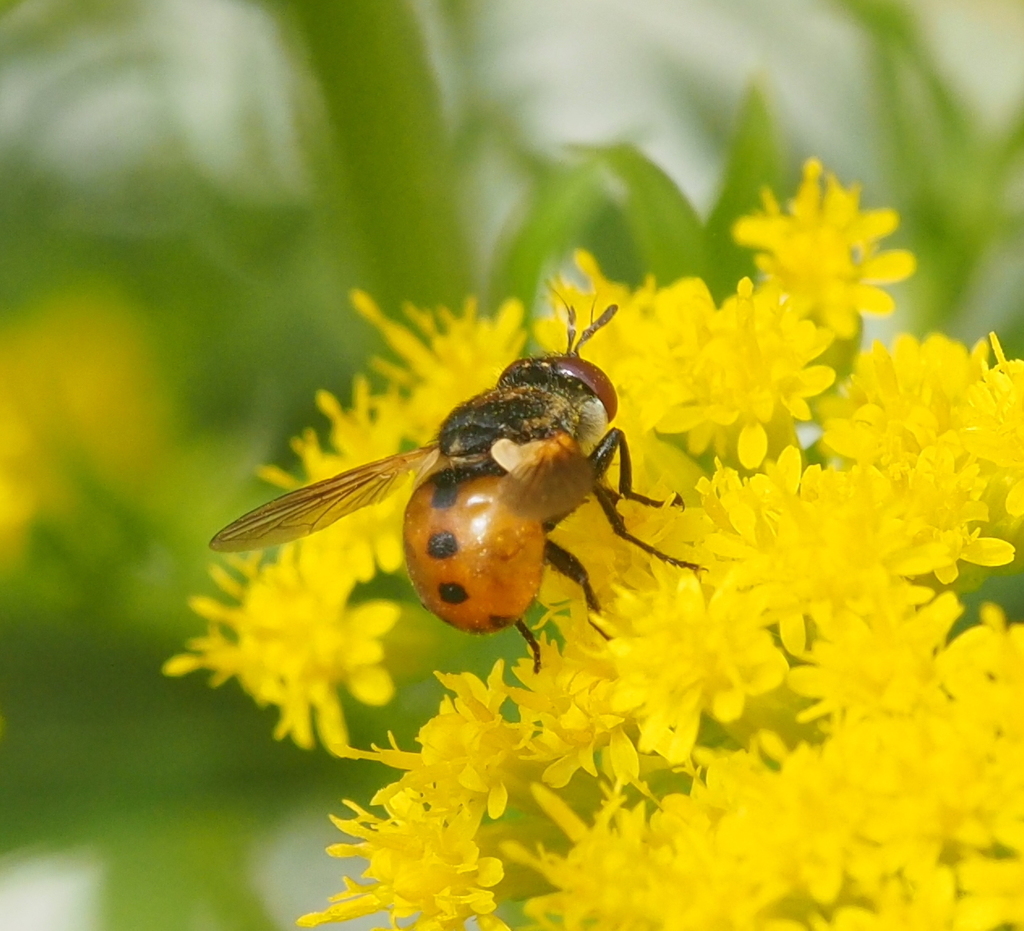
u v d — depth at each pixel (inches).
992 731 6.5
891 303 7.0
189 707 7.3
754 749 6.6
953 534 6.7
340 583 7.0
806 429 7.1
